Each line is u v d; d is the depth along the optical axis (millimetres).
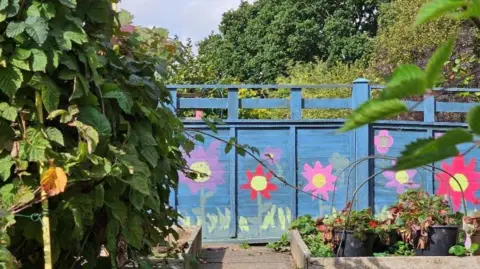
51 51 2318
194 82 12016
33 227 2379
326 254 5926
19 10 2293
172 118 3172
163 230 3301
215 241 7828
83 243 2574
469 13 618
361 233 5926
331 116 12477
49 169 2186
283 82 17391
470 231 6027
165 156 3104
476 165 7840
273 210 7891
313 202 7879
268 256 7152
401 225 6273
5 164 2262
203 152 7836
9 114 2285
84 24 2648
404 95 606
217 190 7852
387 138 7852
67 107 2490
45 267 2305
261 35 32812
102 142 2459
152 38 3676
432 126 7777
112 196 2488
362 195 7770
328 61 29703
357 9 32469
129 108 2576
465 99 9648
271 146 7863
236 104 7828
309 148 7867
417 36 13945
